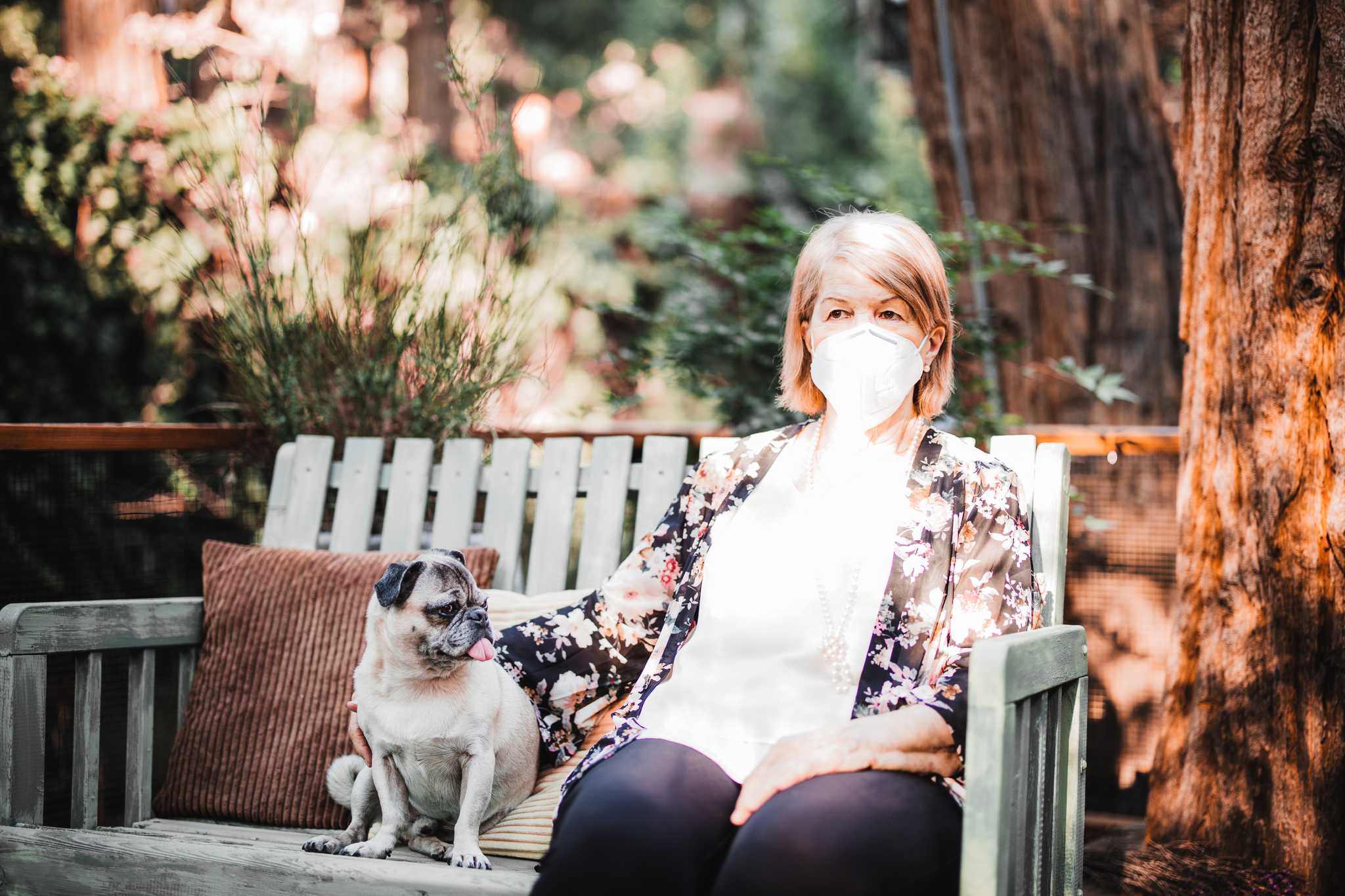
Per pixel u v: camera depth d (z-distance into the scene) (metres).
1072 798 1.95
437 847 2.06
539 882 1.58
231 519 3.47
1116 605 3.25
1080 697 1.96
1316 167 2.29
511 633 2.12
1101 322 4.50
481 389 3.31
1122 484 3.24
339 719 2.44
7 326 4.48
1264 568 2.36
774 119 12.99
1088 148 4.51
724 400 3.86
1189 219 2.60
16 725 2.21
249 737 2.46
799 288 2.11
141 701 2.49
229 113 4.34
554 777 2.16
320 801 2.38
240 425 3.30
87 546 3.10
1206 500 2.52
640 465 2.69
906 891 1.50
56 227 4.55
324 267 3.55
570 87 12.27
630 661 2.10
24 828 2.13
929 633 1.81
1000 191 4.63
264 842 2.20
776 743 1.70
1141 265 4.46
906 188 9.16
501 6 11.79
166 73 5.16
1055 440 3.21
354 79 7.08
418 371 3.30
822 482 1.95
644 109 12.95
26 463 2.96
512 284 3.53
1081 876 1.99
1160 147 4.49
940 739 1.66
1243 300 2.40
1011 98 4.59
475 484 2.82
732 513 1.97
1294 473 2.31
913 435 2.00
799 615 1.82
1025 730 1.69
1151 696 3.20
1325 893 2.25
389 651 2.03
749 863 1.51
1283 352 2.33
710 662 1.84
